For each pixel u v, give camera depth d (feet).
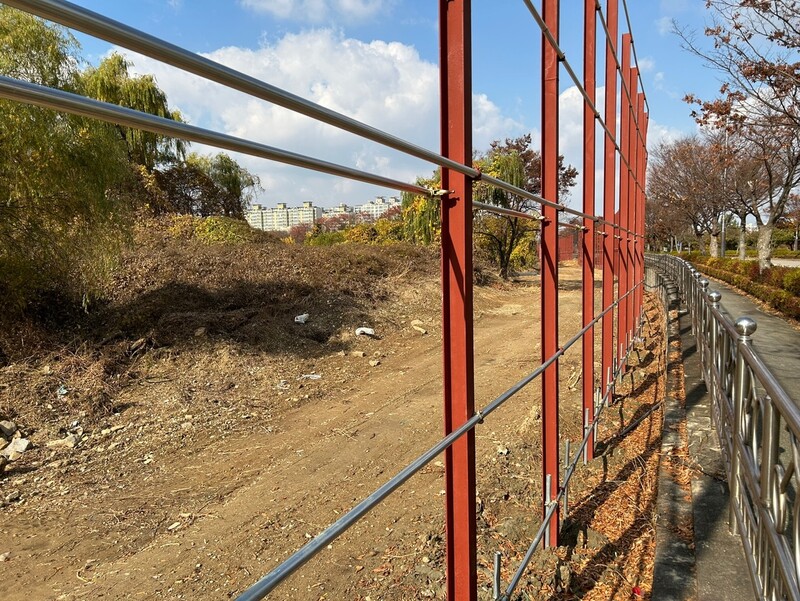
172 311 26.43
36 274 22.43
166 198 49.08
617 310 20.10
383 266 42.50
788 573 4.84
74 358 20.71
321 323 30.04
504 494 11.50
